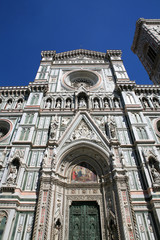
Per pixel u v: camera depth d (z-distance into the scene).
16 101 31.14
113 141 23.06
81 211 19.80
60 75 37.31
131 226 16.34
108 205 19.19
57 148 22.80
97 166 22.95
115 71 36.78
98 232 18.31
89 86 36.81
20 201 18.45
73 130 25.31
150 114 28.89
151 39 53.50
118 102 30.72
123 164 20.55
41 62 40.19
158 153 22.91
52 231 16.66
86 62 42.44
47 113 28.30
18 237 16.31
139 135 24.39
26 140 23.41
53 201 18.53
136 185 19.88
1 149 23.44
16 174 20.09
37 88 31.70
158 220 16.72
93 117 27.89
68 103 30.36
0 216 16.92
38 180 20.22
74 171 22.75
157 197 18.05
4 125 27.66
